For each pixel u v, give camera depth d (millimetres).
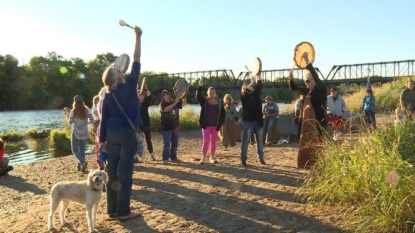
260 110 9305
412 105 9672
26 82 95438
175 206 6270
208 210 5984
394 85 28625
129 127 5504
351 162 5820
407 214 4645
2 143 10172
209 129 9898
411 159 5203
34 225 5703
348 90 41406
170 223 5500
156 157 11930
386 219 4676
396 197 4730
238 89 79625
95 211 5438
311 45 7844
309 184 6340
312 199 6059
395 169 4938
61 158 12938
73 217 6000
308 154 7883
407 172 4883
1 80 92125
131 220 5676
